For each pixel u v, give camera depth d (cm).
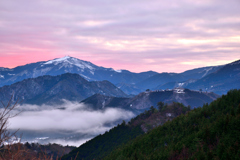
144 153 13225
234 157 8575
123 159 13762
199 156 9406
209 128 11706
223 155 8881
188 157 10181
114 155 15625
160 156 11275
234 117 11681
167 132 14662
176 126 15012
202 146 10488
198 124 14175
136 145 14888
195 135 11794
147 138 14912
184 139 12162
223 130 11125
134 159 12694
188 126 14188
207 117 14938
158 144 13575
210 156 9294
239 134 10300
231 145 9719
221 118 12081
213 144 10512
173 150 11519
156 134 14988
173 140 13288
